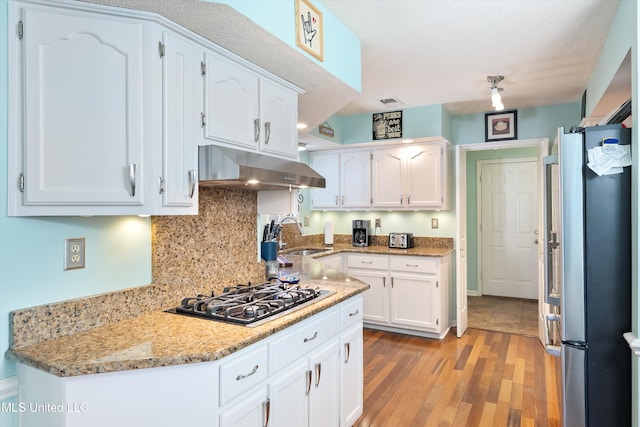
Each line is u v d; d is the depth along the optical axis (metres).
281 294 2.01
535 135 4.05
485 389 2.85
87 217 1.59
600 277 1.81
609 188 1.80
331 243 4.89
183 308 1.81
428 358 3.45
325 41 2.08
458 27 2.29
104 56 1.40
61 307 1.47
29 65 1.31
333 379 2.10
